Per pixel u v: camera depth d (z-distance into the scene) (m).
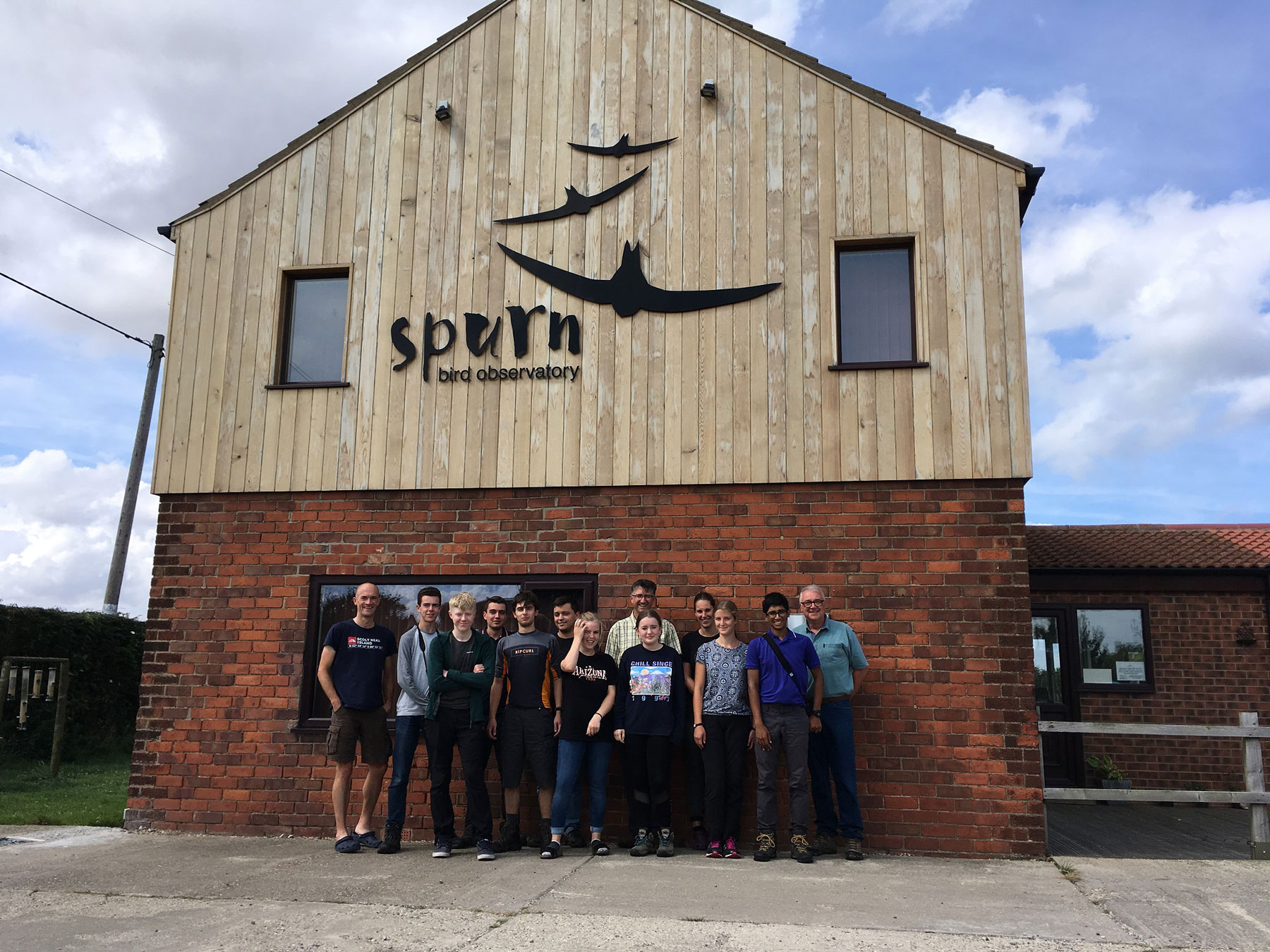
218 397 8.80
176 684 8.41
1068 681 12.34
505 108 8.86
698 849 7.25
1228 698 12.07
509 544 8.20
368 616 7.43
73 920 5.21
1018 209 7.88
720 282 8.23
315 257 8.91
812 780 7.32
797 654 6.95
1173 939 4.95
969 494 7.57
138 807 8.26
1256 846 7.00
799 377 7.96
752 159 8.35
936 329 7.82
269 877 6.22
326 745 7.93
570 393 8.30
